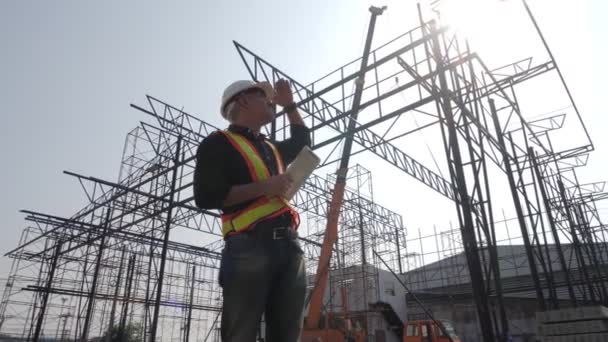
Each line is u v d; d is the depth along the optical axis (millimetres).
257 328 1331
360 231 26719
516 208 12180
